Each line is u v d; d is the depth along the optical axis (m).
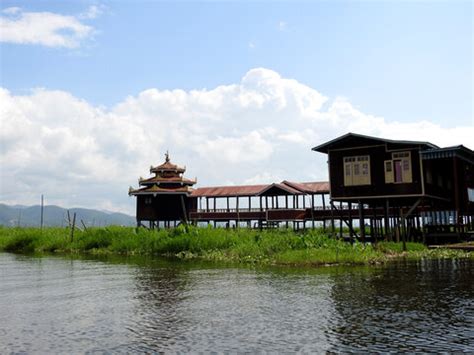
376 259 27.14
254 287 18.11
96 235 41.78
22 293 17.67
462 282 18.36
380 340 10.13
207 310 13.80
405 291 16.33
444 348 9.51
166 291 17.59
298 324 11.72
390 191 35.47
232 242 34.44
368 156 36.56
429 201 40.19
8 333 11.35
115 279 21.38
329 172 38.06
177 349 9.75
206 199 61.41
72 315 13.43
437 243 38.47
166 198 59.81
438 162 39.53
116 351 9.70
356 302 14.43
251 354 9.29
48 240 43.47
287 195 55.00
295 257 27.28
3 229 54.50
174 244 35.84
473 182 45.72
